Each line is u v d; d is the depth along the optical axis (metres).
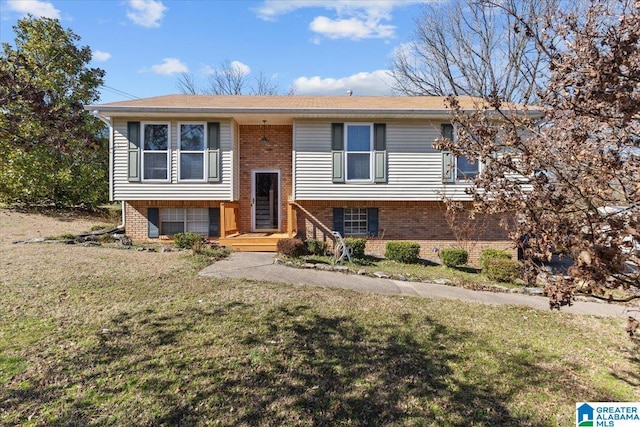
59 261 7.78
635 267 2.67
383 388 3.57
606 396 3.61
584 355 4.54
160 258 8.83
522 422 3.15
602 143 3.10
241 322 5.01
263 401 3.30
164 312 5.25
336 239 11.09
